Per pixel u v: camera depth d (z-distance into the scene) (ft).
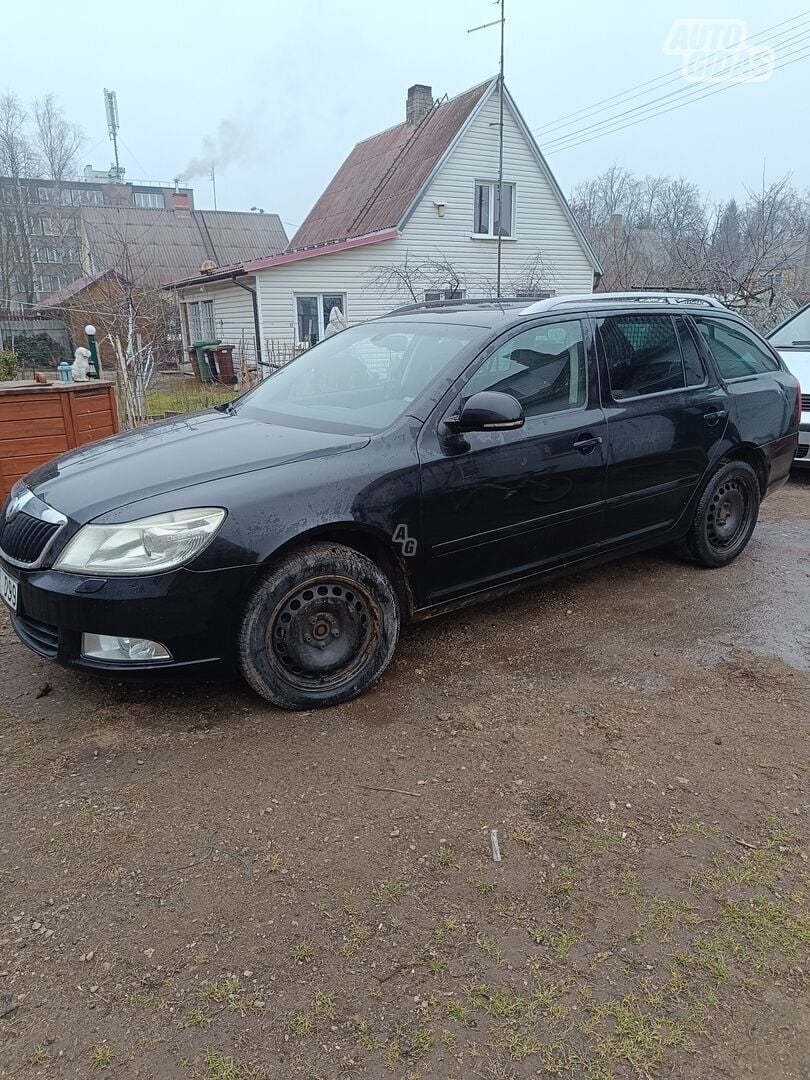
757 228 59.36
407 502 10.64
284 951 6.59
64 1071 5.55
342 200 77.41
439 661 11.93
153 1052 5.70
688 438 14.44
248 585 9.52
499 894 7.26
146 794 8.64
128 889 7.27
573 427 12.51
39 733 9.84
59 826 8.11
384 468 10.45
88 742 9.63
